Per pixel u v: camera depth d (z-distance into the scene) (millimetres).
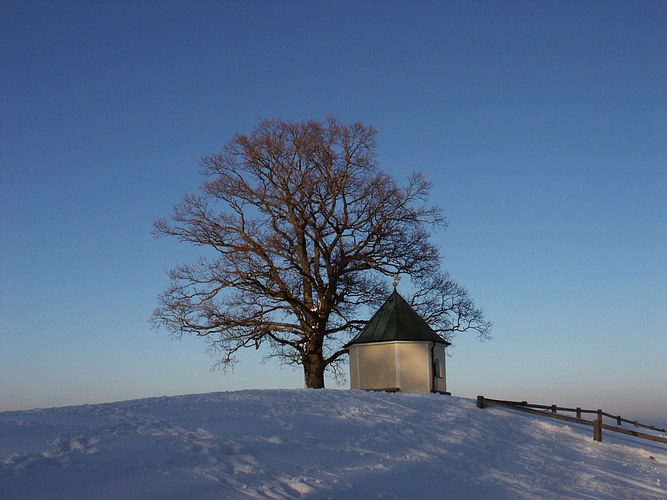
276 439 17328
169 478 13234
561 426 24672
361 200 40844
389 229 40438
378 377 35688
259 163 40812
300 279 39562
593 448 22172
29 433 16281
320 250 40469
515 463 18859
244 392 26234
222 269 39281
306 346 39438
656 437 21891
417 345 35656
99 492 12094
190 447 15531
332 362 41188
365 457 16969
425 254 41906
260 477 13992
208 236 40875
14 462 13391
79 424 17703
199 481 13250
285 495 13023
